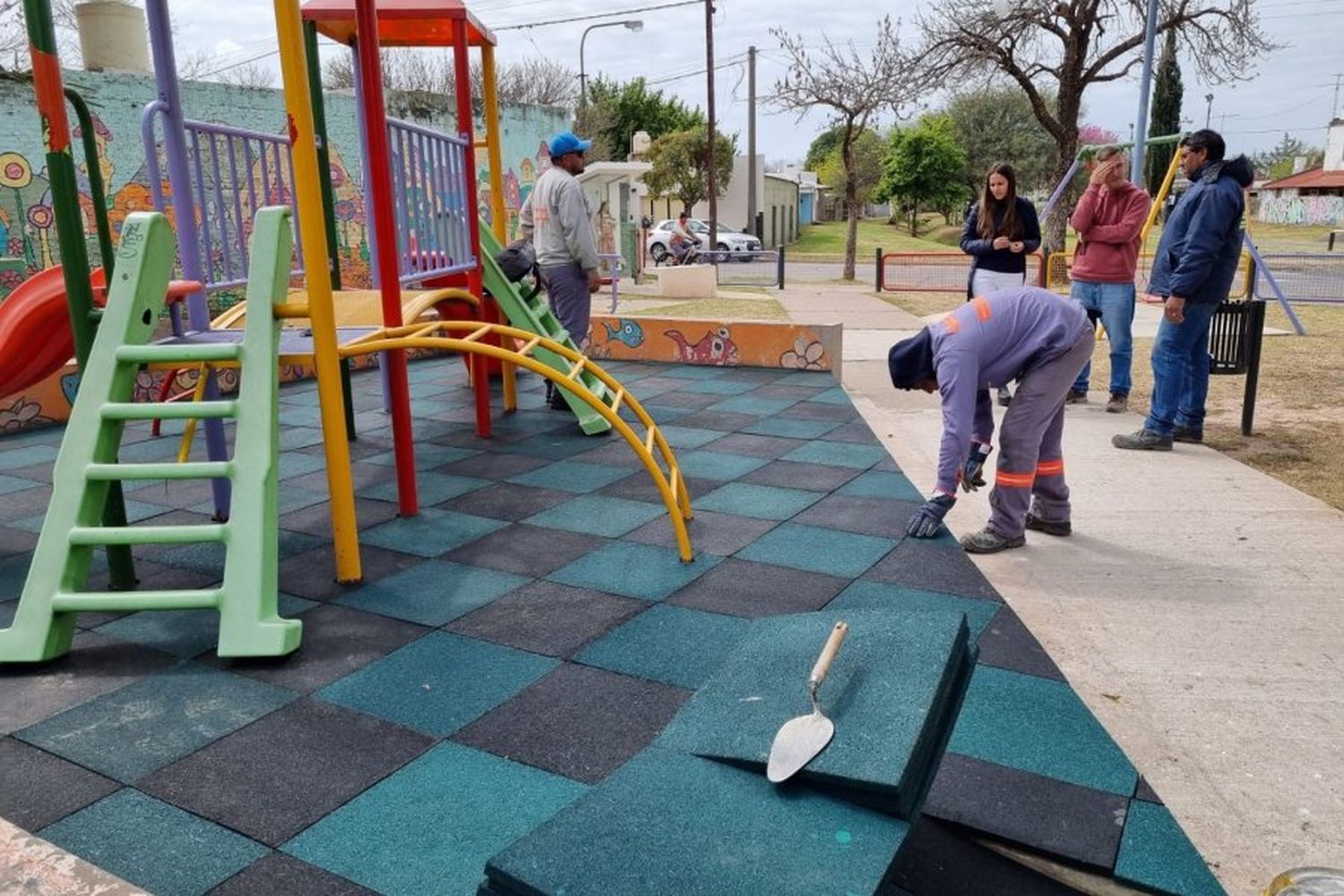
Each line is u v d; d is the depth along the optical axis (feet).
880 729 5.20
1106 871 6.72
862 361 31.55
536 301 23.85
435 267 19.69
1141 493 15.80
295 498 16.02
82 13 32.07
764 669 6.12
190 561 13.06
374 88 13.61
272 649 9.89
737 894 4.38
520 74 129.49
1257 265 37.91
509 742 8.39
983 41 72.49
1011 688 9.23
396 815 7.34
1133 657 10.00
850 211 75.97
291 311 11.37
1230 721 8.72
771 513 14.89
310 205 11.19
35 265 30.48
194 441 20.07
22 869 6.00
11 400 21.20
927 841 7.11
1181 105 108.58
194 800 7.55
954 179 168.76
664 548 13.35
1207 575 12.23
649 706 9.00
